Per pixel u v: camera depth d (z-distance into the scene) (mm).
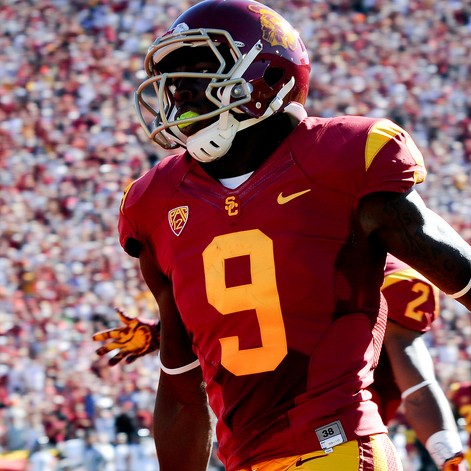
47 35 76000
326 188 8703
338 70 74875
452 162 67500
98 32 76625
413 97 73625
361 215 8695
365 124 8828
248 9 9328
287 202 8781
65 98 69312
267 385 8734
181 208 9312
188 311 9211
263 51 9156
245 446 8828
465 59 78062
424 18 81312
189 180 9391
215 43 9172
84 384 40719
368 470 8484
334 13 80812
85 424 38812
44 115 67125
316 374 8625
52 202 58812
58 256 53844
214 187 9211
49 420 38250
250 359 8781
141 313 50469
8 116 66812
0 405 40594
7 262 52500
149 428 39625
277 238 8727
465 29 80812
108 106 68438
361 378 8688
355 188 8625
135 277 53125
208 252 9023
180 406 10344
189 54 9258
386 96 73312
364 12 80750
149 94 70938
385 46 78125
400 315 12984
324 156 8734
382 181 8516
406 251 8609
